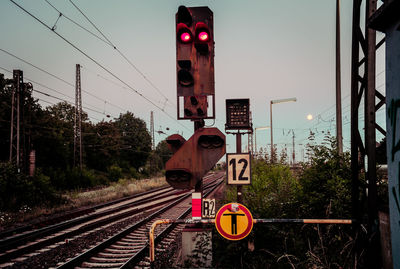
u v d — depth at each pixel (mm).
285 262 4613
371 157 4105
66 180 26531
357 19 4465
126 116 55625
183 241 4418
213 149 4316
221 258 4711
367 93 4156
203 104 4422
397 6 2812
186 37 4367
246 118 4965
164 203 17359
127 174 44531
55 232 9352
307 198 5773
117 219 11875
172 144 4543
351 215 4754
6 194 14461
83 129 42562
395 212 3107
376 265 4043
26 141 25688
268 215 6395
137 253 6305
